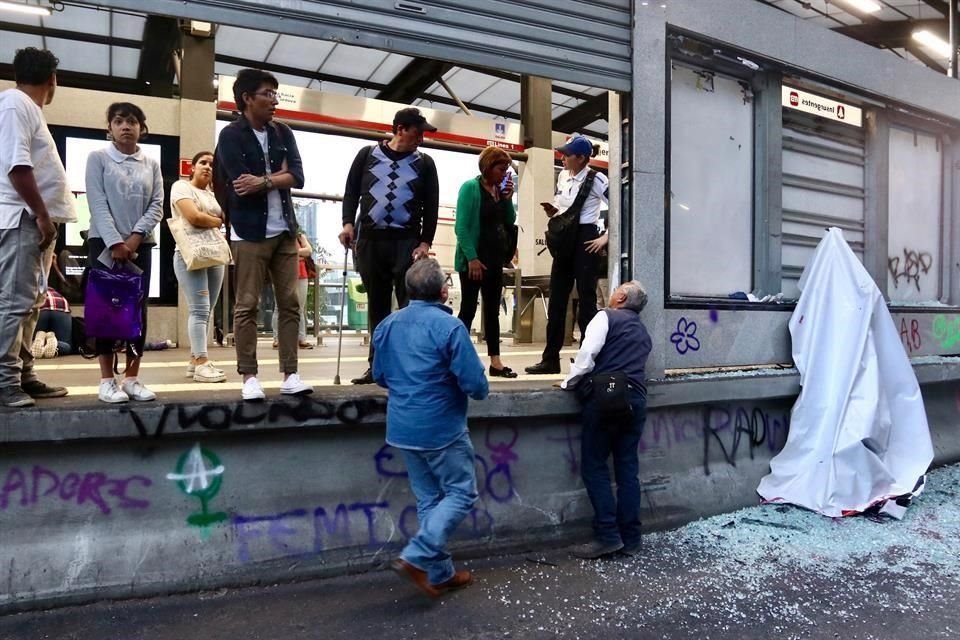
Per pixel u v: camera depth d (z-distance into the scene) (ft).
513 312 32.24
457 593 11.30
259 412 11.22
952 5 24.13
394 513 12.47
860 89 19.26
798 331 17.07
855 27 46.42
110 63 41.04
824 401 16.22
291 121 28.40
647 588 11.63
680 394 14.85
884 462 16.31
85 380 14.51
